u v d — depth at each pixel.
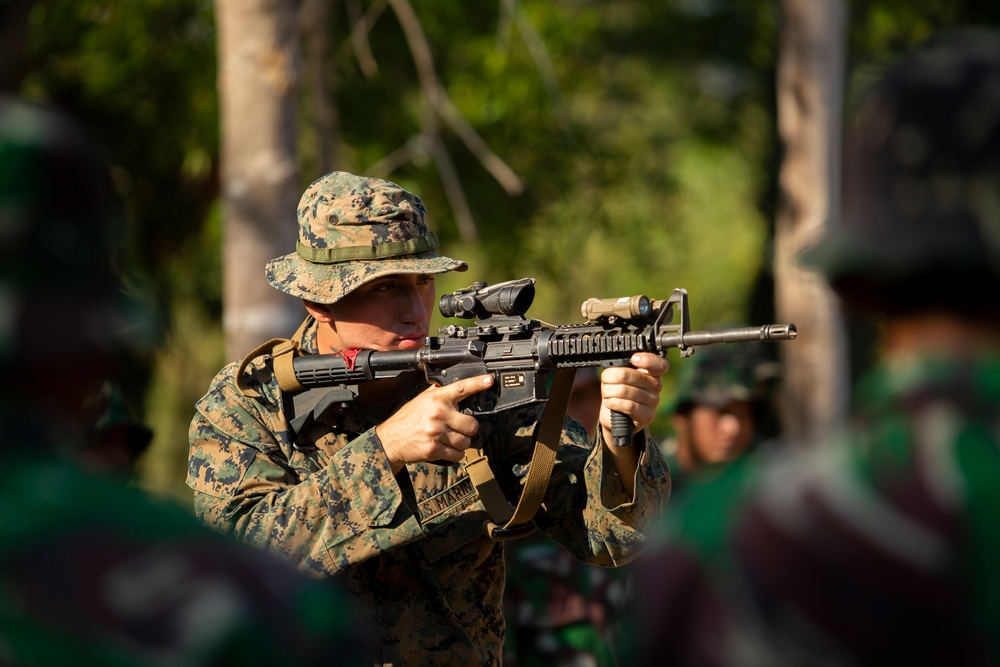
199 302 23.06
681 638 3.07
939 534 2.81
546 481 6.44
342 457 6.41
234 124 11.66
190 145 19.83
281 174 11.63
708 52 25.83
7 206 2.89
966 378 2.98
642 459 6.40
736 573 3.00
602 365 6.30
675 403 10.91
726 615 2.99
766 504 3.03
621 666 3.50
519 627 10.39
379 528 6.31
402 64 21.19
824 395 17.50
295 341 7.13
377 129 20.62
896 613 2.81
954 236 2.96
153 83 20.98
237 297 11.61
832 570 2.88
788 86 17.89
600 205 23.89
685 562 3.11
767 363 10.90
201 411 6.96
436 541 6.62
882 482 2.91
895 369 3.12
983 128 2.96
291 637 2.85
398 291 6.93
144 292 3.28
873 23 22.80
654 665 3.11
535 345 6.40
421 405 6.39
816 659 2.87
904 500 2.87
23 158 2.91
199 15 20.08
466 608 6.70
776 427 19.64
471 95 20.19
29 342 2.93
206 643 2.73
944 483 2.84
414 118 20.78
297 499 6.38
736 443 10.81
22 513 2.84
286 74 11.66
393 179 20.66
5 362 2.92
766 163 26.53
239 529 6.51
